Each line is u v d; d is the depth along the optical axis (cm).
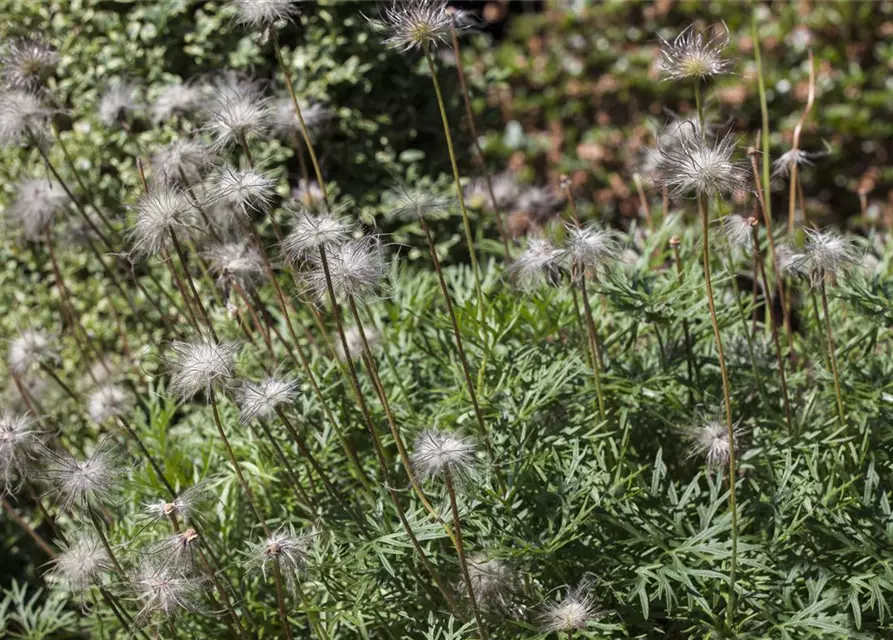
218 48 505
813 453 300
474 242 525
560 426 310
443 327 334
